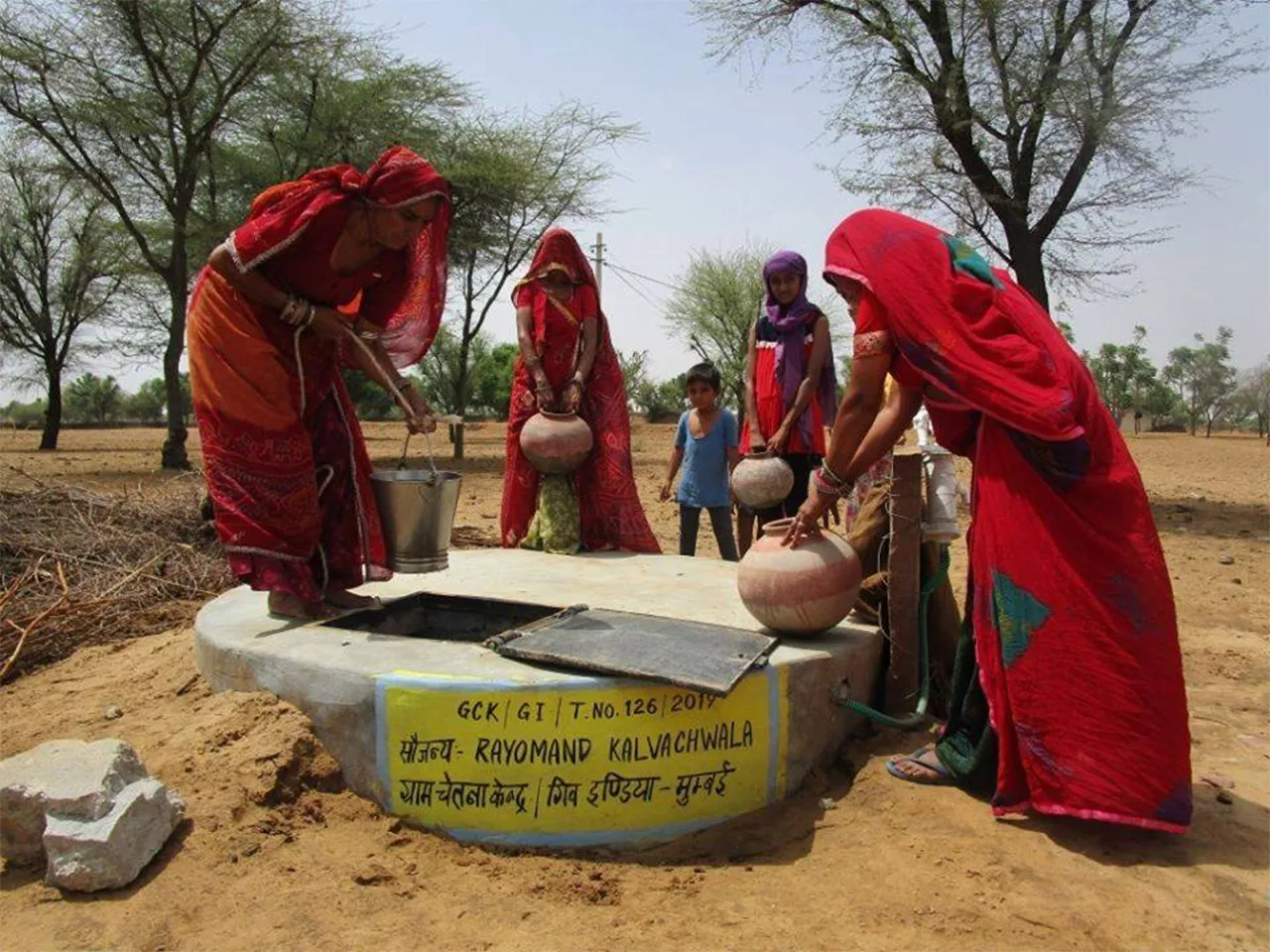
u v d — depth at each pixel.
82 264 30.12
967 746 3.58
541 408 6.04
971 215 16.11
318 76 21.58
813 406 5.68
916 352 3.39
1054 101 14.12
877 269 3.47
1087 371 3.44
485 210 25.39
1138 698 3.21
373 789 3.41
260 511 3.92
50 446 32.25
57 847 2.92
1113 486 3.26
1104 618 3.23
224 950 2.68
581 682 3.31
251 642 3.84
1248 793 3.79
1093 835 3.29
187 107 18.81
